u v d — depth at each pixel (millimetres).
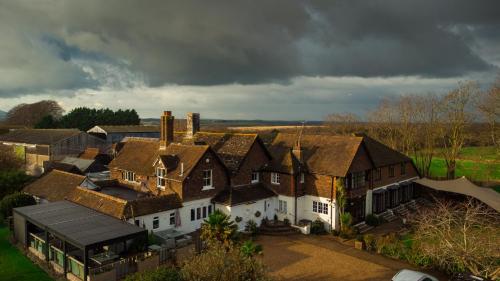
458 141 58062
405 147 68062
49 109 141750
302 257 29047
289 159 37969
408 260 27984
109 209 30172
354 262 28094
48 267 25828
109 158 62656
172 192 33781
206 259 18469
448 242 24156
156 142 41875
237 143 40281
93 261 24609
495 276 22391
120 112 121875
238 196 35438
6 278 24125
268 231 35188
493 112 49688
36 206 31547
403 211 43656
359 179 38250
